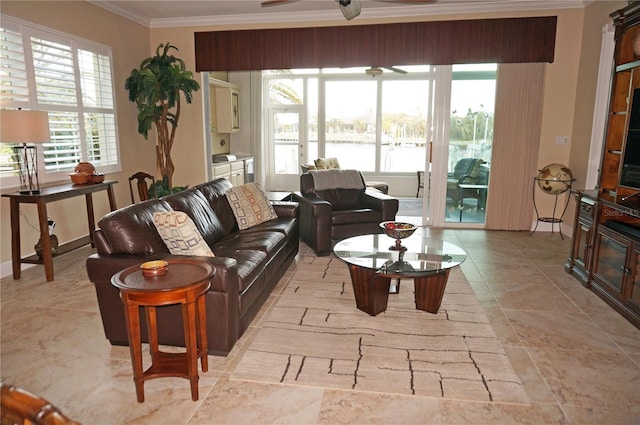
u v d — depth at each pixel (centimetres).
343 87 895
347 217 465
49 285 364
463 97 573
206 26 592
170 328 250
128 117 569
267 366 239
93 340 270
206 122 630
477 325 289
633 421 195
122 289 191
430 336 274
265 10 552
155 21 594
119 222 254
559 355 252
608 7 454
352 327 286
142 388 208
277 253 343
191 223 254
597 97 473
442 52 544
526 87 544
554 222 551
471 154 587
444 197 597
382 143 906
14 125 342
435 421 195
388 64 558
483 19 529
